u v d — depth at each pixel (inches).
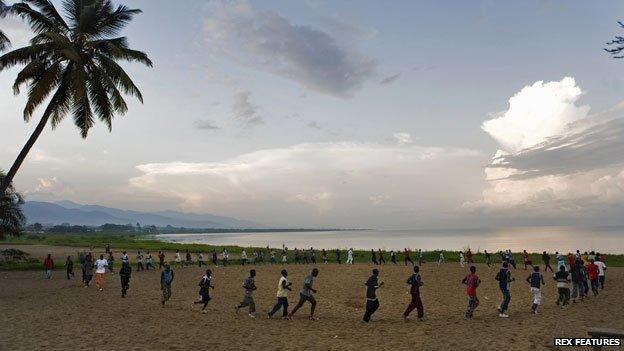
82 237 5516.7
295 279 1101.1
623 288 836.0
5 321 550.3
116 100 879.1
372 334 479.2
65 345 421.1
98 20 894.4
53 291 882.1
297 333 486.9
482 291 850.1
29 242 3816.4
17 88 828.6
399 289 898.1
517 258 1667.1
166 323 544.7
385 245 4968.0
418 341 439.8
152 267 1508.4
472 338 443.8
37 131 850.1
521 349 394.3
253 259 1935.3
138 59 974.4
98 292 866.8
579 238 6230.3
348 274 1172.5
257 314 628.4
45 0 869.8
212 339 455.2
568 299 628.7
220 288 949.8
